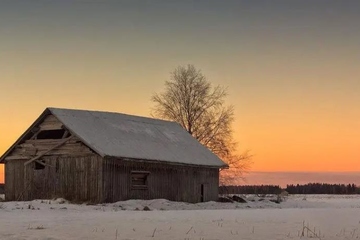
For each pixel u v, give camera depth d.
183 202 50.22
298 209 46.75
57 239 17.69
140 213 34.00
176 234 19.89
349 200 81.88
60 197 45.03
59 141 45.94
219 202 54.34
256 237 19.11
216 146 73.19
